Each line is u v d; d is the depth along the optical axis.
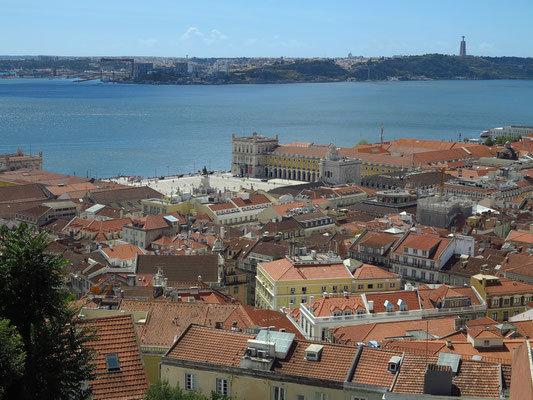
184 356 102.25
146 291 194.50
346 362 96.94
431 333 158.00
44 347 86.56
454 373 92.06
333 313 185.38
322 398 94.50
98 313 133.50
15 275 87.44
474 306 198.38
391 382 92.75
